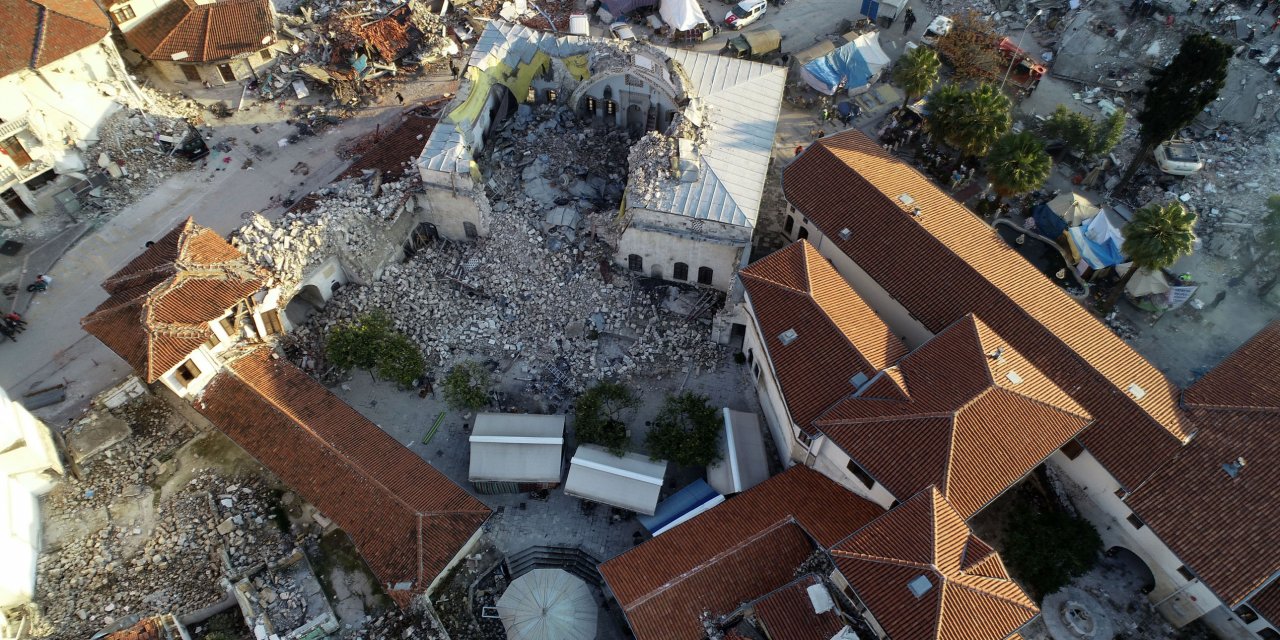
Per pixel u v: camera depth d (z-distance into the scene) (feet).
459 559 163.63
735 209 188.85
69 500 167.94
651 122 222.48
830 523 154.81
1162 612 157.99
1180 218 176.55
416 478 163.73
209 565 161.89
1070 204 211.61
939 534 135.44
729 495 169.17
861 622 140.05
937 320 179.93
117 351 164.25
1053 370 167.43
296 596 158.51
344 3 271.90
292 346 192.03
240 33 246.68
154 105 237.25
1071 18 266.98
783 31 276.82
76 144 217.36
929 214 194.18
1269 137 232.53
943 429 147.74
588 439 176.24
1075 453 163.12
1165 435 155.43
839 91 255.29
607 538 171.63
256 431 167.53
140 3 244.63
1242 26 249.34
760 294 177.17
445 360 194.70
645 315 201.26
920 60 227.20
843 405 157.69
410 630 153.28
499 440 173.17
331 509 159.12
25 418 163.73
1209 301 203.82
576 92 224.53
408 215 205.98
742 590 148.36
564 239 208.44
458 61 259.80
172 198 220.64
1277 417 156.04
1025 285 182.60
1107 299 201.46
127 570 160.45
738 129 208.03
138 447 175.42
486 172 215.92
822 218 197.98
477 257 207.72
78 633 152.46
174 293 167.22
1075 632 155.84
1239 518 144.87
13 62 201.67
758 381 188.24
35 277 202.59
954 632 125.59
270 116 243.60
